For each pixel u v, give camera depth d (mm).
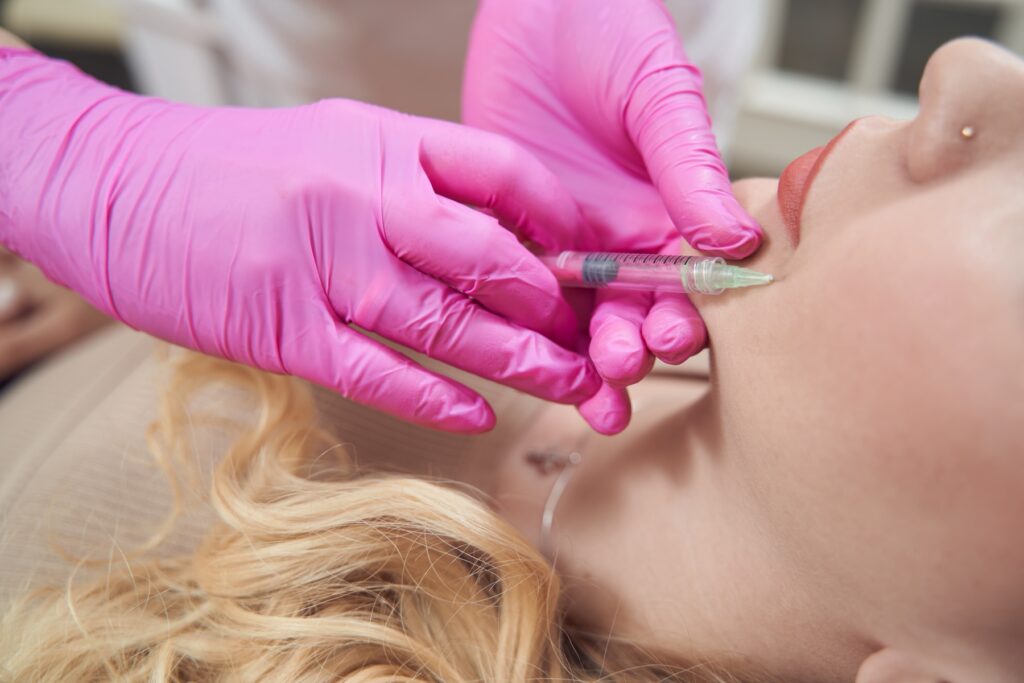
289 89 1423
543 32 772
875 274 449
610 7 722
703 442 640
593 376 681
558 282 686
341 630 643
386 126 697
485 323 675
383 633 643
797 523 522
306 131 693
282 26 1281
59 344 1180
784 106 2398
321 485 708
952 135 443
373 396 685
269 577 670
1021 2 2113
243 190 665
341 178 658
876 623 532
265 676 633
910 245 442
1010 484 420
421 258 656
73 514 744
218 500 701
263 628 650
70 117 713
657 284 595
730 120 1594
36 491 757
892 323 440
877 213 469
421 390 675
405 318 668
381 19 1206
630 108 703
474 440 806
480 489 761
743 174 2432
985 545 442
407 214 647
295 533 678
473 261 648
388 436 820
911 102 2348
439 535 687
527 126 782
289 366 698
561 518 729
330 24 1224
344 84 1352
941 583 470
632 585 680
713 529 629
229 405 807
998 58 435
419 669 648
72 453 782
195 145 688
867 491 467
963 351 421
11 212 708
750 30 1431
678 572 653
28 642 661
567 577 712
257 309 668
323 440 788
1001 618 470
